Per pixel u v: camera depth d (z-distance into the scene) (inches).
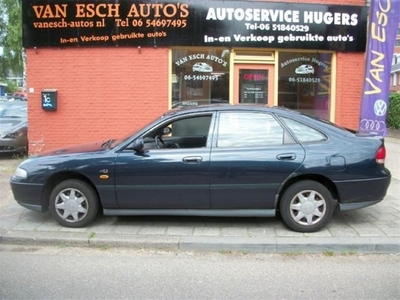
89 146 235.5
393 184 322.3
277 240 200.2
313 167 205.8
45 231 214.1
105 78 372.5
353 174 207.0
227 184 207.0
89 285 161.5
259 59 381.7
